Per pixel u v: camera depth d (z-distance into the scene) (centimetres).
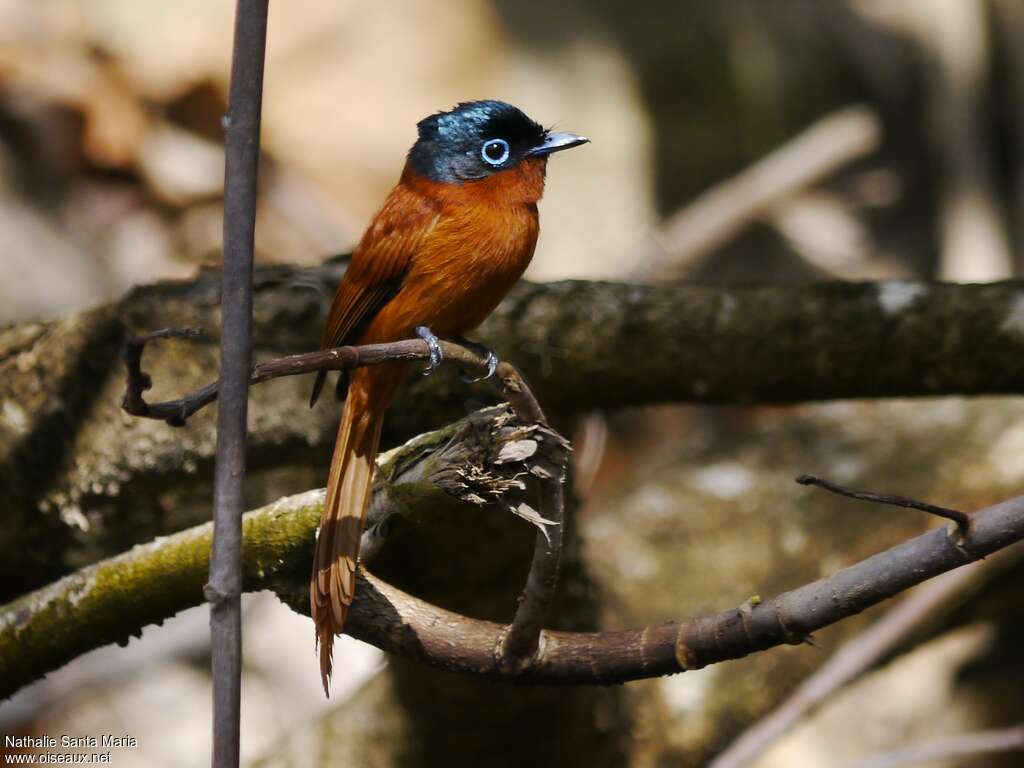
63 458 776
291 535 599
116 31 1584
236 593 455
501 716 890
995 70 1756
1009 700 1294
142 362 780
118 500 786
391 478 572
